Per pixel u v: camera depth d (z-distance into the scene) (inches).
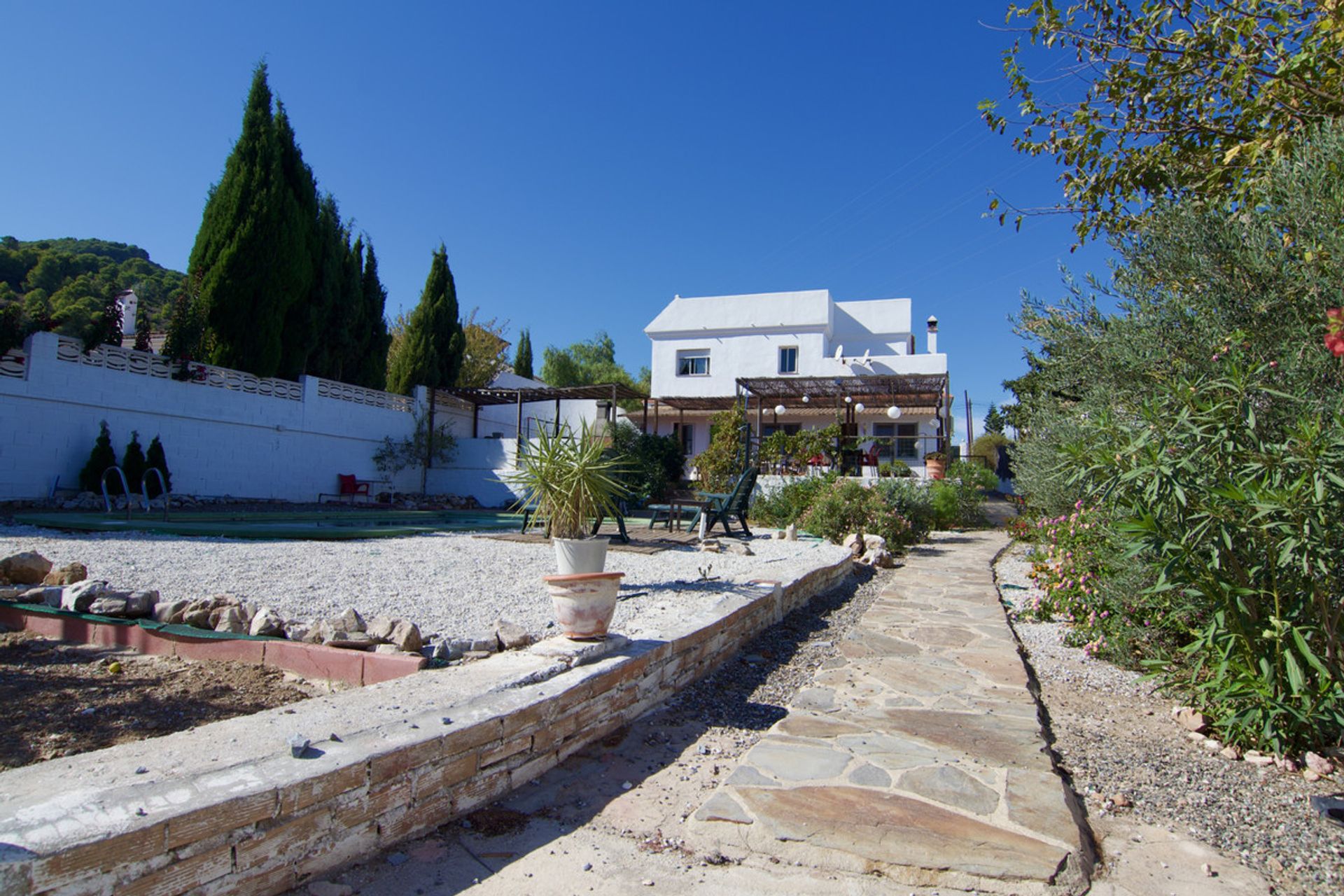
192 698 134.0
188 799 73.9
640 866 93.0
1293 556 123.3
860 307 1037.2
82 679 143.3
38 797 73.1
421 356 871.1
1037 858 92.7
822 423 941.8
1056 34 261.4
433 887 85.9
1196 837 105.0
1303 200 158.1
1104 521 207.6
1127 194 263.7
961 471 738.2
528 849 96.4
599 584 145.7
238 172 607.8
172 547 286.2
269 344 621.3
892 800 108.6
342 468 700.7
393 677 142.1
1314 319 158.9
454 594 224.5
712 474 668.1
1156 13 243.0
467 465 792.3
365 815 89.3
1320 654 134.9
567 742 126.3
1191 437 137.0
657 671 158.1
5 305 467.5
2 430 450.3
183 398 559.5
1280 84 213.8
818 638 229.5
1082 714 160.7
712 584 249.3
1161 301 182.5
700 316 1045.2
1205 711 150.6
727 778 116.3
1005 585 347.9
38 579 199.9
